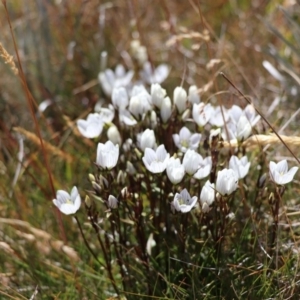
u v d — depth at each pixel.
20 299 0.80
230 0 1.25
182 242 0.77
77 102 1.13
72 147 1.02
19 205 0.95
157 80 1.09
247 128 0.78
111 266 0.84
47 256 0.88
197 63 1.14
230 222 0.78
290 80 1.01
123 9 1.24
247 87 1.08
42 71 1.14
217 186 0.73
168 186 0.78
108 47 1.20
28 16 1.14
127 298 0.80
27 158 1.00
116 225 0.78
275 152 0.91
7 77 1.14
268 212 0.82
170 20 1.14
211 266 0.78
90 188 0.95
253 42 1.15
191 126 0.95
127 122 0.81
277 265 0.78
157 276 0.77
